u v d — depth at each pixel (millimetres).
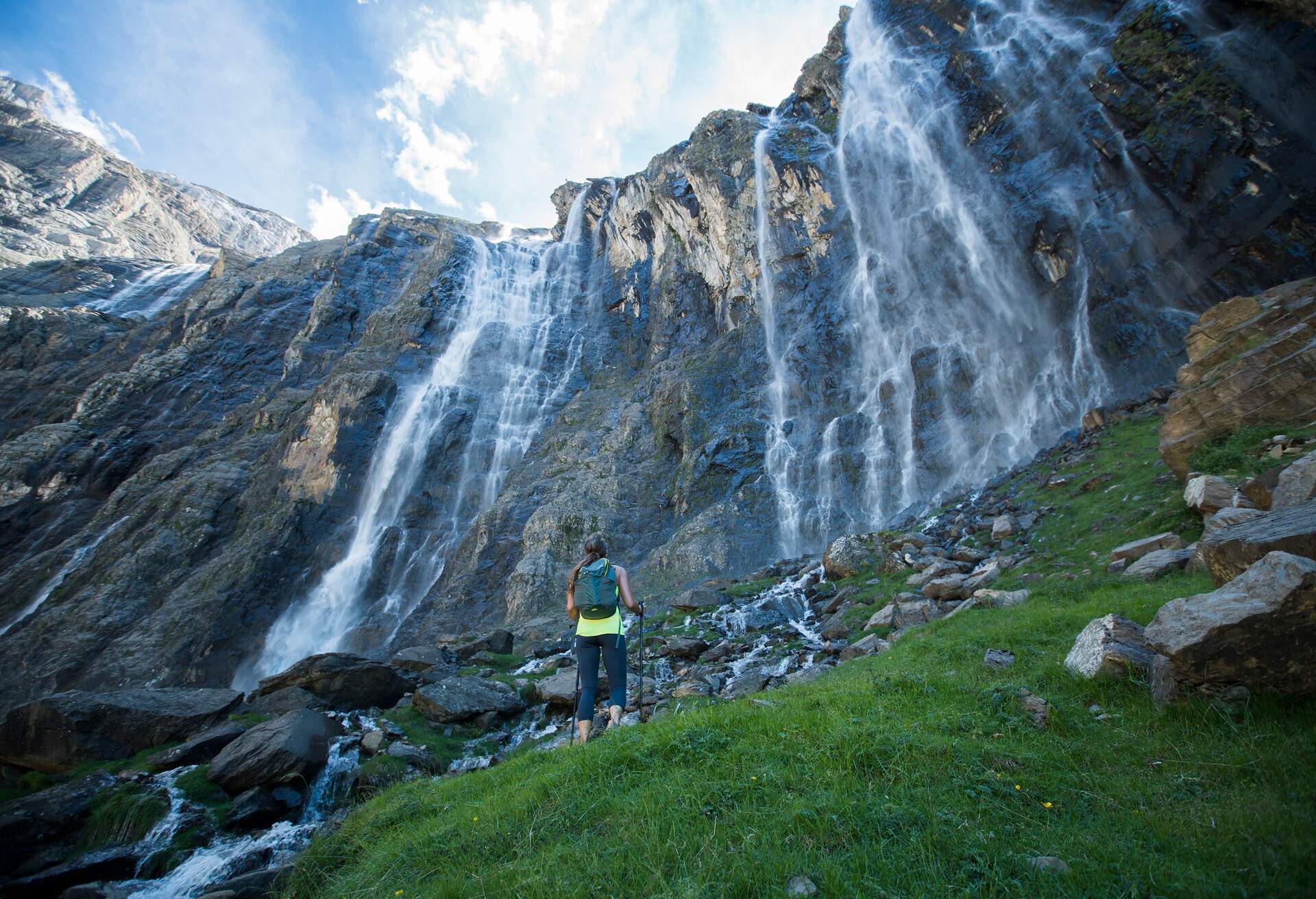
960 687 5070
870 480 24016
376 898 3793
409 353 41750
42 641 27719
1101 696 4426
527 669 12305
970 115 29141
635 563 24812
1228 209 18516
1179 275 19109
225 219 152625
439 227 59156
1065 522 11641
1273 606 3695
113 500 38031
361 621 28500
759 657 10914
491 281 48750
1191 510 8875
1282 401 9445
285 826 7230
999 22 29953
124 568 30969
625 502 28000
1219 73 19094
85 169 114188
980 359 23484
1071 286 21719
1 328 60531
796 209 35594
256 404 44000
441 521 32844
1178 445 10234
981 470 20234
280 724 8305
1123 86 21547
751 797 3688
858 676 6270
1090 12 25969
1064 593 8070
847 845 3115
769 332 33062
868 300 29906
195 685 25672
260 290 55844
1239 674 3805
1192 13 20062
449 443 35656
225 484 35812
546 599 23328
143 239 113875
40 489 41031
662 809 3691
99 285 77062
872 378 27828
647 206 45938
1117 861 2762
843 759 3877
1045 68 26250
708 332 37969
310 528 32188
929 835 3076
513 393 39938
